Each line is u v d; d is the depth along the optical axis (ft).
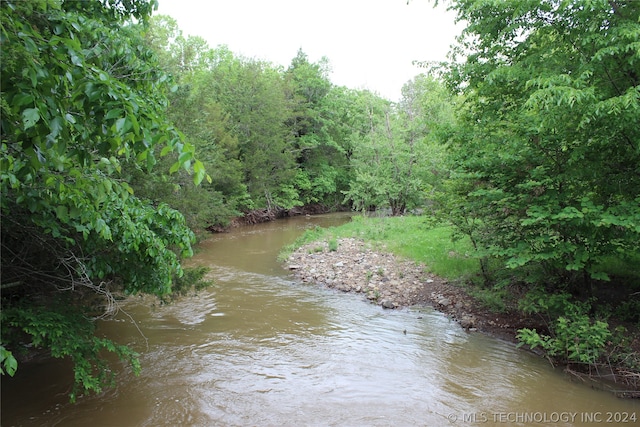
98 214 11.08
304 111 112.68
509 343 22.81
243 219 84.89
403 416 15.80
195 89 75.10
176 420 15.10
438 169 59.67
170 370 19.07
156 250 14.58
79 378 13.83
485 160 23.38
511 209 23.66
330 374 19.13
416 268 37.58
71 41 6.78
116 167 11.48
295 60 128.47
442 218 32.50
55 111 6.85
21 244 14.23
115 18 13.92
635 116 16.97
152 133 7.30
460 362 20.52
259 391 17.44
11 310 13.33
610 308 22.74
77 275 15.49
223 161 72.43
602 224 19.06
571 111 18.12
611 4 18.83
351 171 110.83
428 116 65.10
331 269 39.83
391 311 28.50
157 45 45.50
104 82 6.72
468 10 22.38
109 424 14.65
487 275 31.04
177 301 29.37
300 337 23.62
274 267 42.55
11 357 7.88
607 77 19.75
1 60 6.26
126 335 23.24
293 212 104.22
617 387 17.94
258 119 90.68
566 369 19.35
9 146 8.28
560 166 21.76
